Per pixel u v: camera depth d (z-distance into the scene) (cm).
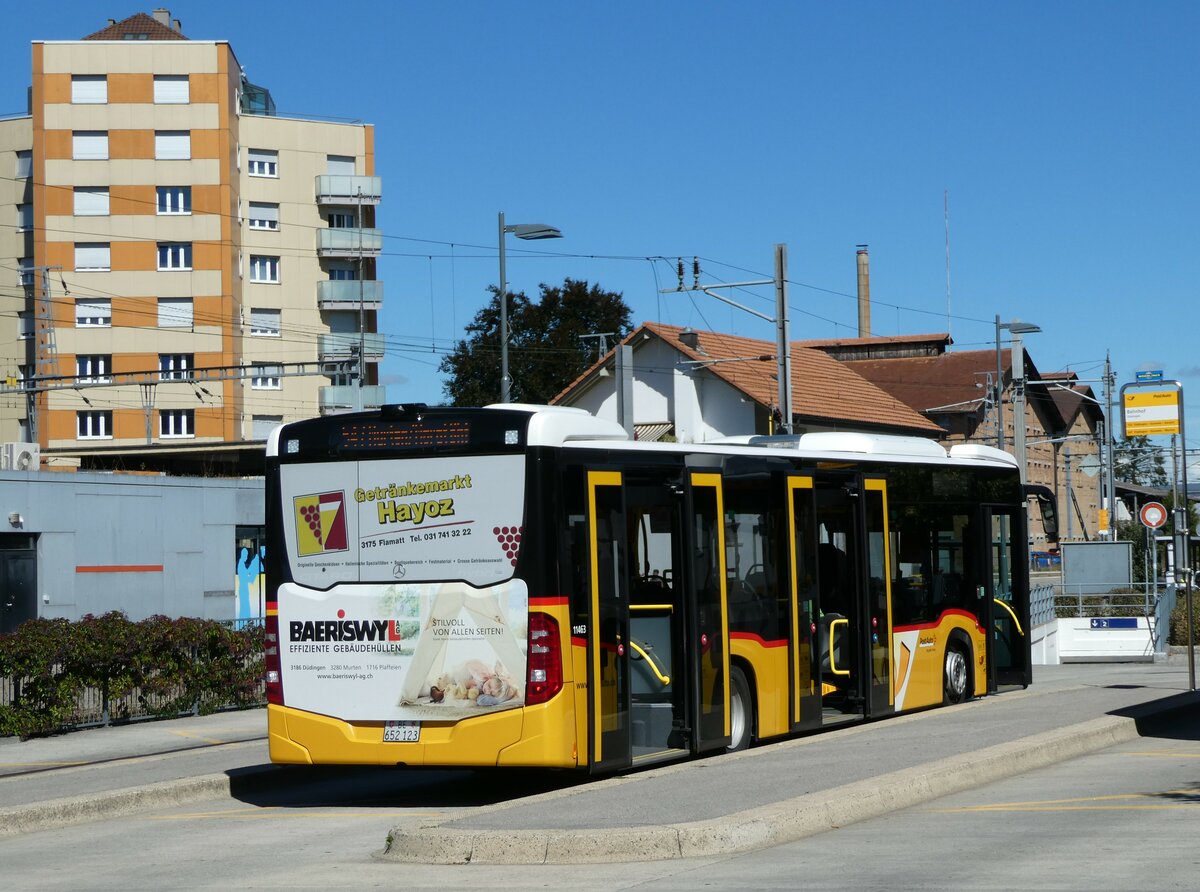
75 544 2934
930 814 1120
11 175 8062
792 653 1598
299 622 1334
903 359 9206
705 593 1455
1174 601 4097
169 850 1136
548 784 1489
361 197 8206
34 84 7712
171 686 2091
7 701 1866
